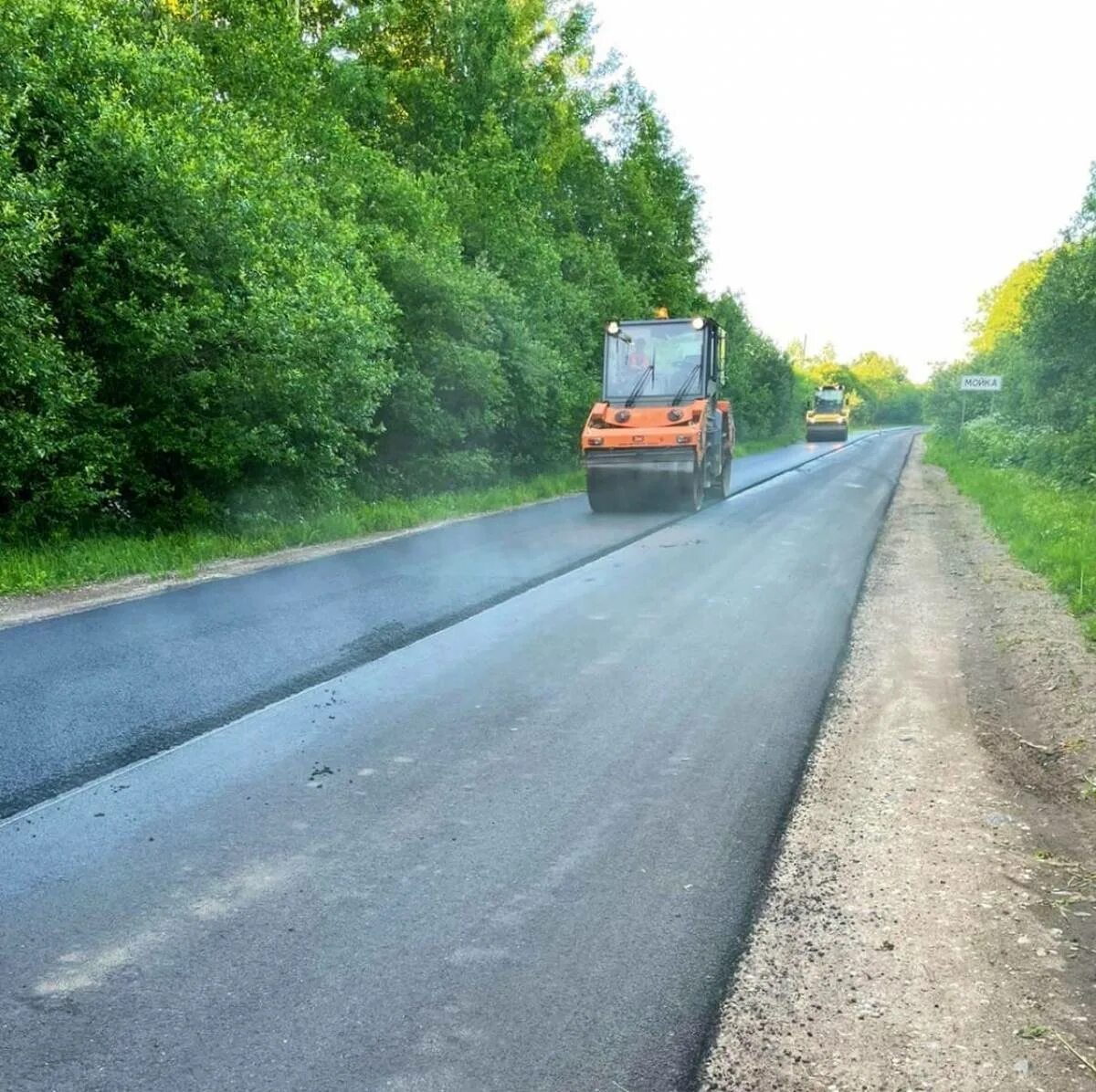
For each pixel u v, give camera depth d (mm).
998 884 3492
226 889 3396
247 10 19203
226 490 13242
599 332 27828
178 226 12133
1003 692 6016
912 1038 2590
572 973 2887
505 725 5242
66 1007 2693
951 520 15828
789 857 3693
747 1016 2682
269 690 5809
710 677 6199
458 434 18984
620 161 39938
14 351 10133
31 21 11484
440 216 19781
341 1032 2592
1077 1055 2520
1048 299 22734
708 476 17625
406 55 29406
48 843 3762
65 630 7301
